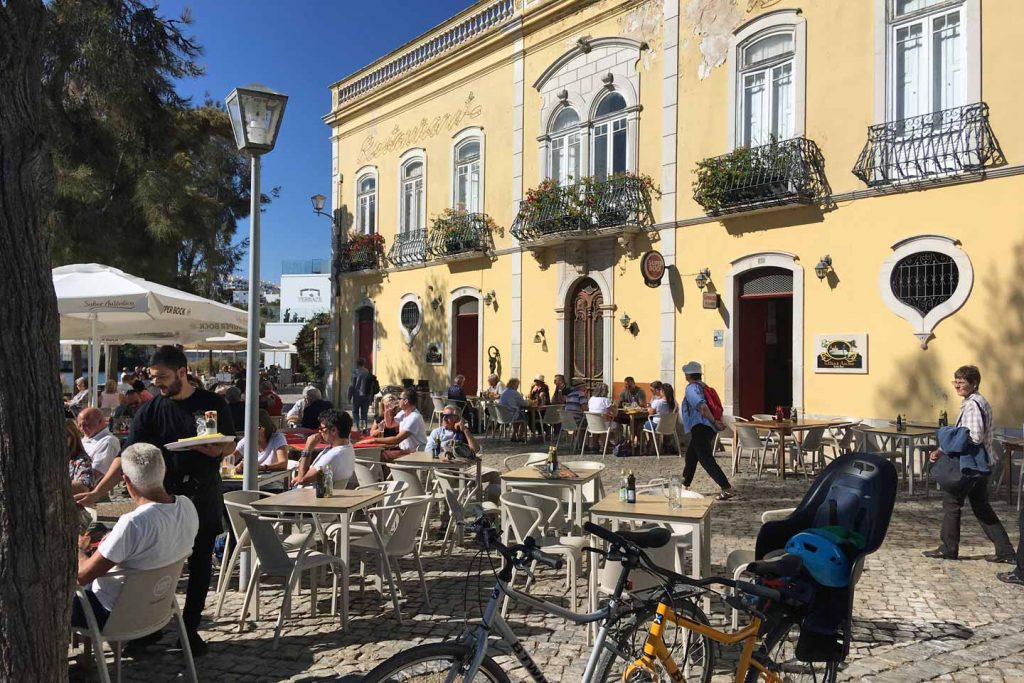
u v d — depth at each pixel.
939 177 10.21
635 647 3.13
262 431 7.86
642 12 14.22
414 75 19.83
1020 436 9.49
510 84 17.12
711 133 13.09
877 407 10.91
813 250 11.67
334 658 4.43
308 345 38.75
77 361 20.97
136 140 16.94
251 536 4.94
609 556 2.97
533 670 2.95
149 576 3.80
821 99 11.58
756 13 12.40
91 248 16.14
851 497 3.56
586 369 15.55
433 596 5.58
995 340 9.77
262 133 5.93
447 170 18.98
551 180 15.61
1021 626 4.83
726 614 4.73
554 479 5.88
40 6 2.26
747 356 12.94
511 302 17.14
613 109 14.98
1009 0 9.70
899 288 10.74
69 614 2.32
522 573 5.94
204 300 8.45
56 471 2.26
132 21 16.08
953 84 10.31
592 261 15.23
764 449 10.60
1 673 2.14
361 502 5.11
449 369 18.91
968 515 8.07
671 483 4.76
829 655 3.23
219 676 4.19
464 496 7.55
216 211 19.80
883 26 10.85
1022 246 9.56
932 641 4.59
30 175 2.22
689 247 13.44
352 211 22.69
